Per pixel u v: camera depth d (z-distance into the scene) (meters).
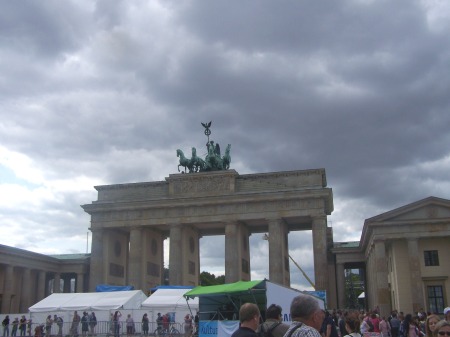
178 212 141.00
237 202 137.12
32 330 92.38
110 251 148.25
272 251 132.88
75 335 84.31
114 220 144.75
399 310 109.19
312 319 13.96
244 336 15.05
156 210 142.50
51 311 88.44
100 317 89.44
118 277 151.88
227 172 140.25
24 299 136.75
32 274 147.25
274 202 135.75
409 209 109.44
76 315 87.00
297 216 134.00
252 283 49.91
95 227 145.25
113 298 90.19
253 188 139.12
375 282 114.31
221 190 139.62
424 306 106.94
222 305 59.59
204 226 147.25
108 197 148.50
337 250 140.75
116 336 84.00
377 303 110.38
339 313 76.94
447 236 108.00
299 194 133.38
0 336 92.31
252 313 15.54
